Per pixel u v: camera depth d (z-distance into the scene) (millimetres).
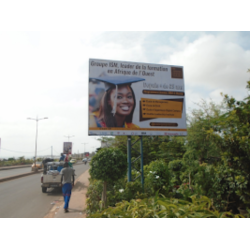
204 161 9688
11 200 9383
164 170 7543
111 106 8500
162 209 4430
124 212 4281
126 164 6711
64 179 7125
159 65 9180
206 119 10453
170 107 9016
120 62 8820
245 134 4551
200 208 4355
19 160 45781
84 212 6680
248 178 4508
